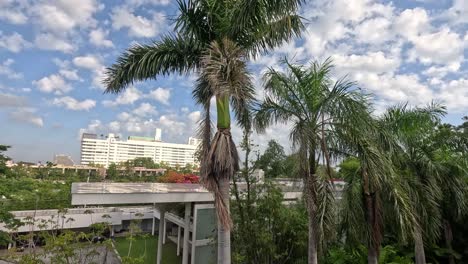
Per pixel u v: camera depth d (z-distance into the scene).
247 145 9.20
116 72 6.55
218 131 5.87
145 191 8.93
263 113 6.60
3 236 10.82
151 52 6.46
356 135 5.91
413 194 7.59
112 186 10.16
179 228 14.89
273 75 6.32
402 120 7.70
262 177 9.41
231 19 6.00
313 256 6.09
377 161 5.81
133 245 17.25
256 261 9.09
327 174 5.96
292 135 5.91
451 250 10.62
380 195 6.66
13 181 22.72
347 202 6.83
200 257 10.15
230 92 5.39
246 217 9.06
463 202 8.85
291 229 9.21
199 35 6.50
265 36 6.46
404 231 6.08
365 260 8.53
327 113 6.12
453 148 8.91
